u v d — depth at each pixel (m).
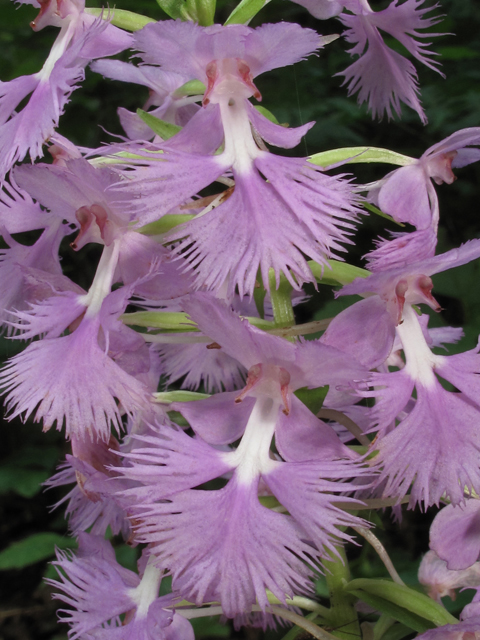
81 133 0.29
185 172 0.12
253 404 0.12
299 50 0.12
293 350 0.12
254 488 0.12
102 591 0.13
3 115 0.13
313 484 0.11
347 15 0.14
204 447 0.12
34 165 0.12
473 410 0.12
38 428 0.28
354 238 0.32
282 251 0.11
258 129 0.12
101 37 0.13
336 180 0.12
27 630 0.27
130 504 0.12
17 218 0.14
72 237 0.30
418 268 0.12
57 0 0.13
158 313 0.13
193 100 0.14
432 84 0.31
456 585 0.15
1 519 0.31
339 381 0.12
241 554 0.11
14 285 0.14
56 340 0.12
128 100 0.30
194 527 0.11
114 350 0.12
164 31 0.12
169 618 0.13
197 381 0.16
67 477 0.15
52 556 0.23
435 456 0.12
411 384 0.12
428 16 0.33
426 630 0.12
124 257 0.12
